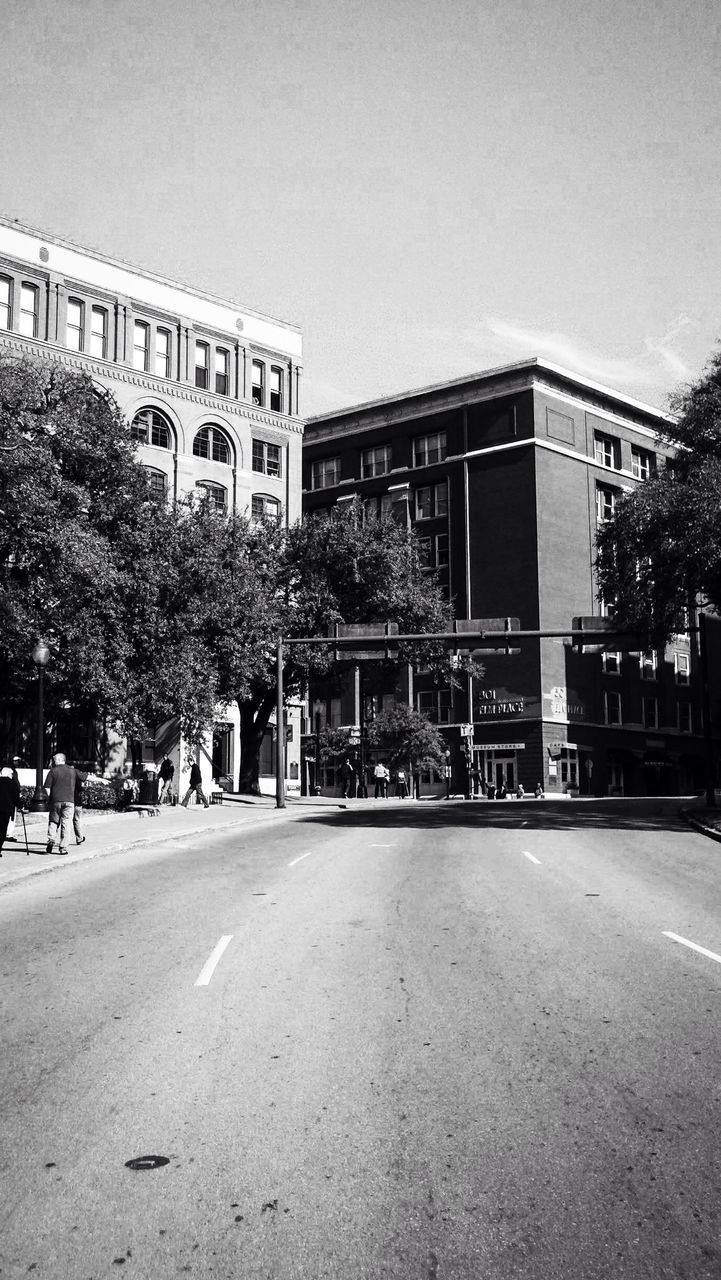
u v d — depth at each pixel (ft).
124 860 69.26
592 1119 18.57
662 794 248.73
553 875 55.31
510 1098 19.72
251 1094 20.20
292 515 210.59
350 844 77.30
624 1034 23.90
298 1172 16.53
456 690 232.53
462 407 245.65
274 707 170.71
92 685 110.73
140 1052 23.00
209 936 37.45
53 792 70.85
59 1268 13.73
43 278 178.70
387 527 171.53
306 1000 27.55
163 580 121.39
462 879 53.62
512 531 232.73
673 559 96.12
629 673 242.99
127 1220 14.99
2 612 93.56
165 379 191.42
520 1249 14.06
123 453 115.14
